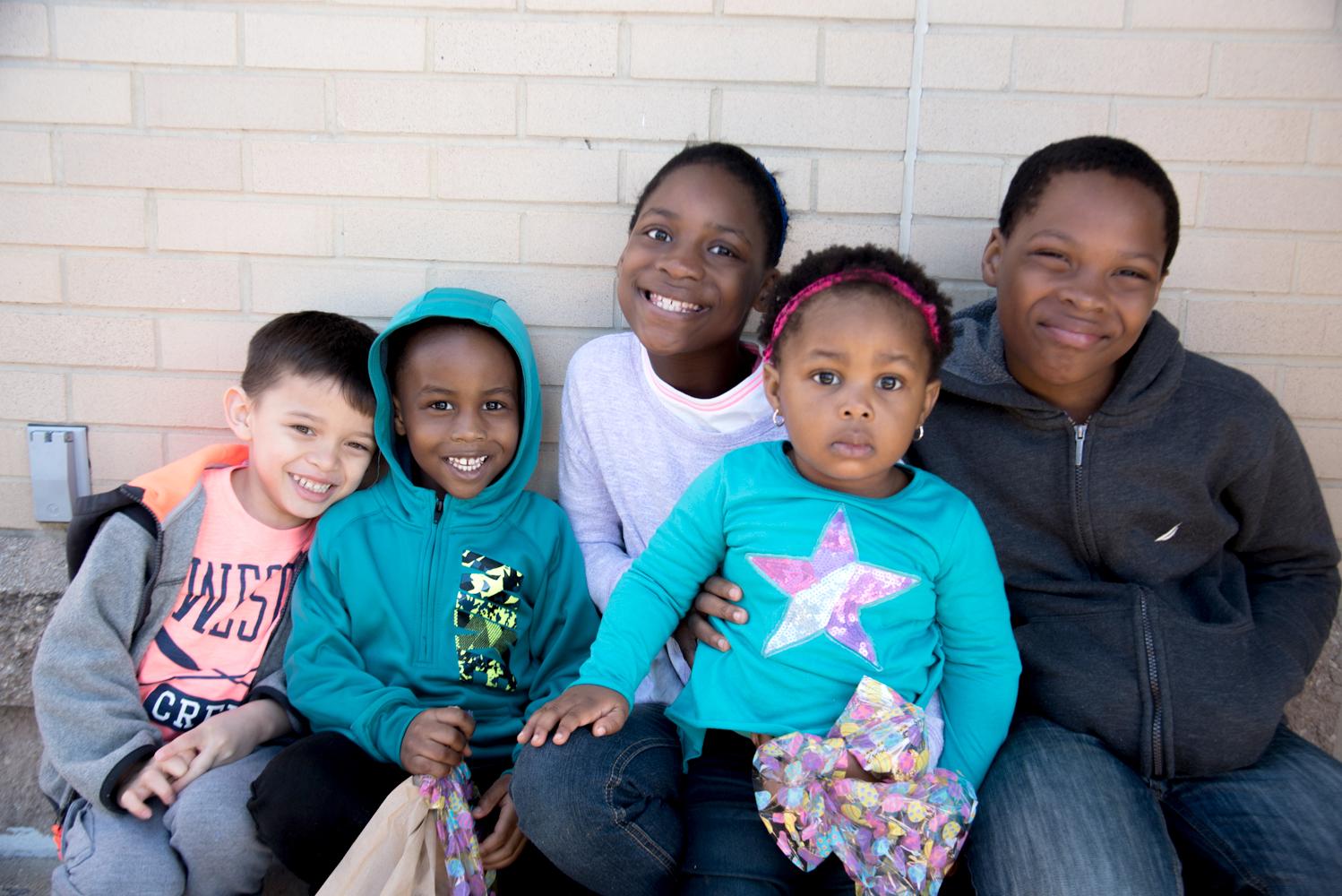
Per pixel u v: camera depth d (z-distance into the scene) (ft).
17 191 8.04
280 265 8.16
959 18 7.73
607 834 5.81
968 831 6.12
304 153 8.00
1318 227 7.88
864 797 5.53
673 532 6.50
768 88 7.88
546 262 8.18
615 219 8.09
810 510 6.18
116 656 6.71
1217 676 6.35
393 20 7.81
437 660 7.09
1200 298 8.04
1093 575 6.98
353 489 7.50
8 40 7.83
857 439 5.81
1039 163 6.70
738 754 6.48
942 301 6.22
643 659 6.15
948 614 6.32
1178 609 6.70
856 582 6.07
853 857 5.60
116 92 7.91
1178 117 7.81
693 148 7.32
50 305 8.19
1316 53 7.68
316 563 7.16
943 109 7.86
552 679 7.28
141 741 6.49
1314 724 7.99
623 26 7.79
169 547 7.04
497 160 8.02
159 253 8.14
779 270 8.00
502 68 7.88
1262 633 6.69
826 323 5.86
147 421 8.34
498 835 6.39
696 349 7.18
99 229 8.09
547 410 8.43
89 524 6.93
